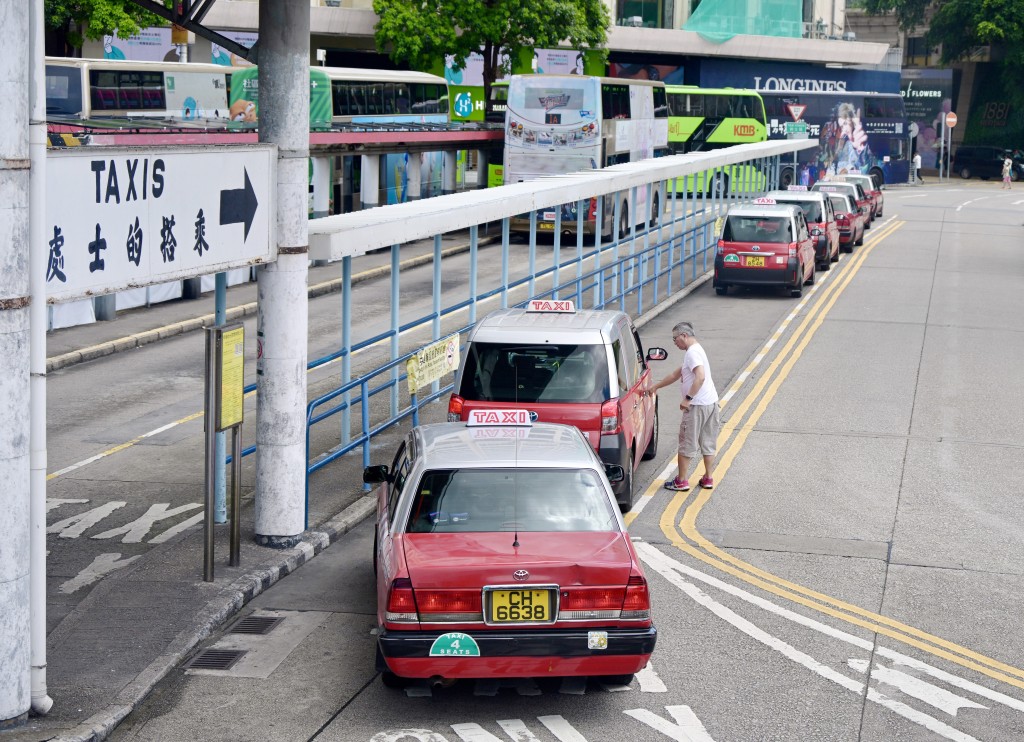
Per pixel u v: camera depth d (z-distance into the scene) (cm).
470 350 1280
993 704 862
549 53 5525
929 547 1225
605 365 1268
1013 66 8131
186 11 1135
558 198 2023
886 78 7369
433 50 4566
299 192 1142
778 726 820
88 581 1126
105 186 870
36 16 755
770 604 1058
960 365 2195
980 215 5491
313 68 3819
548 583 796
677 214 4875
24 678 789
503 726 816
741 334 2488
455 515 871
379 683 888
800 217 3098
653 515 1320
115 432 1727
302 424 1180
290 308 1151
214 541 1172
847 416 1803
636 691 874
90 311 2484
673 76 6706
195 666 920
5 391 753
